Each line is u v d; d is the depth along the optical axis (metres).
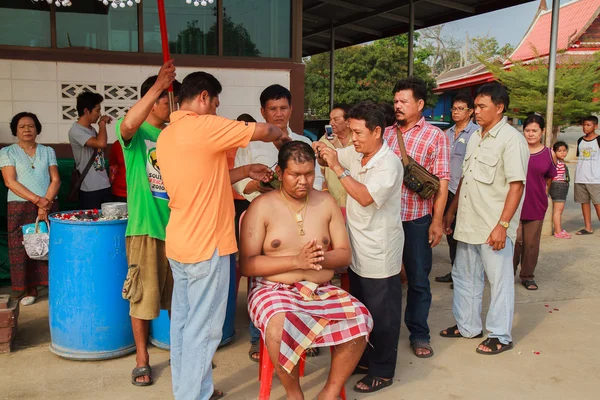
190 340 2.95
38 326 4.27
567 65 19.95
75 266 3.53
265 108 3.84
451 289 5.38
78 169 4.96
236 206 4.41
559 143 7.58
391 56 26.17
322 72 28.30
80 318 3.58
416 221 3.78
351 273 3.42
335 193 4.66
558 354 3.89
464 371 3.62
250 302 3.10
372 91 25.73
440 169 3.78
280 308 2.86
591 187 7.69
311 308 2.93
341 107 4.56
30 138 4.70
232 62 6.19
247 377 3.50
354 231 3.29
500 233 3.74
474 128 5.36
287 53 6.45
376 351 3.33
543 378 3.53
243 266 3.09
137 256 3.30
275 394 3.29
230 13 6.19
